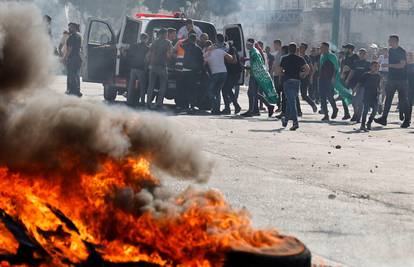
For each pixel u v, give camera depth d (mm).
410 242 10859
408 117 32562
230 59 34750
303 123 32094
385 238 11055
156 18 37406
